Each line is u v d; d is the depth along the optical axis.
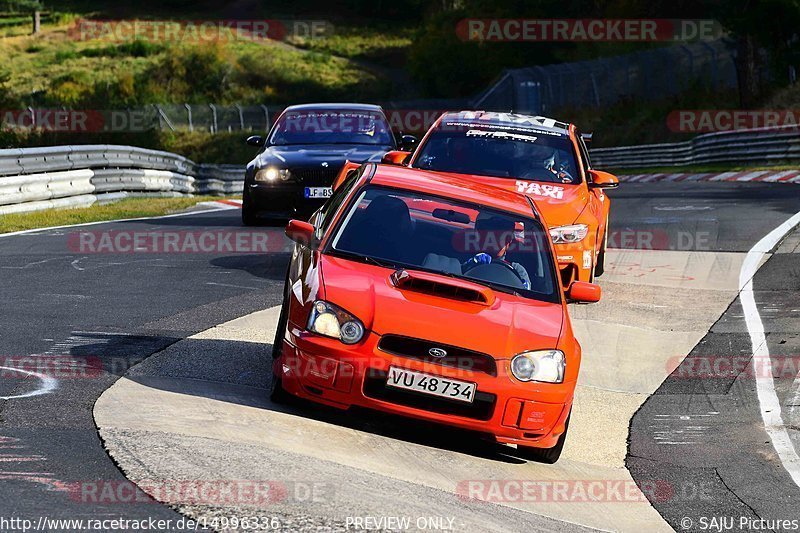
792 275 44.06
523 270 24.53
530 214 26.39
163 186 85.06
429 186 26.52
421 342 21.42
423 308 22.02
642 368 31.72
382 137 55.56
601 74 192.25
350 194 25.83
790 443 25.38
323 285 22.38
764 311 38.47
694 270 45.81
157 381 23.98
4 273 36.97
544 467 22.83
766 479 22.84
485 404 21.50
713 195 76.25
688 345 34.31
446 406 21.52
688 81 170.12
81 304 32.31
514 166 38.06
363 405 21.42
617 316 37.66
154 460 18.38
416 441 22.77
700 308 39.12
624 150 139.62
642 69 184.62
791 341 34.53
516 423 21.59
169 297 34.69
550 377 21.78
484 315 22.28
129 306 32.56
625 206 70.00
